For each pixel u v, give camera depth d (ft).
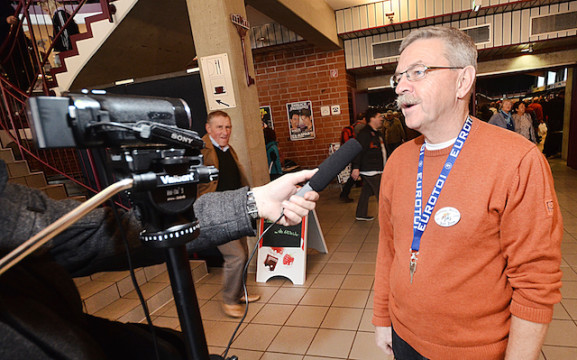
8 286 1.50
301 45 20.61
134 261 2.32
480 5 17.21
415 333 3.07
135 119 1.76
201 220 2.44
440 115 2.97
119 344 2.03
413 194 3.20
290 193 2.62
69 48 13.96
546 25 18.62
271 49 21.30
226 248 8.01
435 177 3.05
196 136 1.91
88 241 2.03
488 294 2.80
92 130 1.58
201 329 1.84
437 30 3.00
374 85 25.18
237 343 7.20
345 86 21.44
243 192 2.60
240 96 9.84
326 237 13.19
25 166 11.33
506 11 18.84
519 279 2.68
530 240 2.61
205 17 9.54
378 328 3.86
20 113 12.49
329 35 18.52
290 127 22.62
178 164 1.78
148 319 1.86
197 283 10.24
